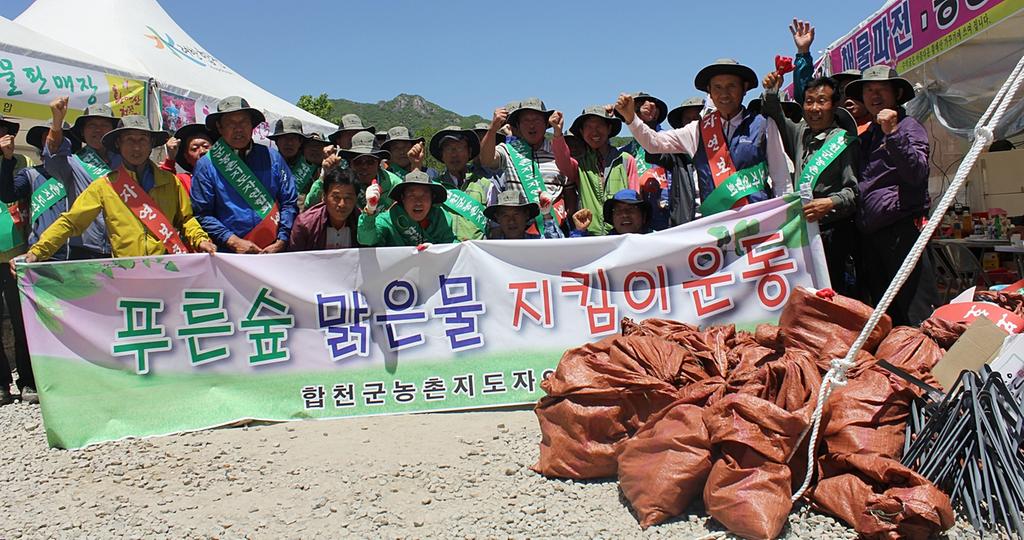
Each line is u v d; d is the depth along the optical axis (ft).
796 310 13.43
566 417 12.30
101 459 14.34
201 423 16.01
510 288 16.96
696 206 18.04
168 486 12.85
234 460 13.94
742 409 10.25
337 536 10.73
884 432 10.78
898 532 9.43
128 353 15.96
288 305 16.56
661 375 12.13
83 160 19.49
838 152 16.84
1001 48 21.66
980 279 24.81
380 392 16.58
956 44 21.61
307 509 11.68
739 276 16.90
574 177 20.30
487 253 17.03
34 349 15.46
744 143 17.17
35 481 13.42
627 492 11.10
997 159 33.17
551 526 10.78
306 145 23.31
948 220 31.42
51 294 15.64
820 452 10.93
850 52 29.27
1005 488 10.00
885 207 16.26
